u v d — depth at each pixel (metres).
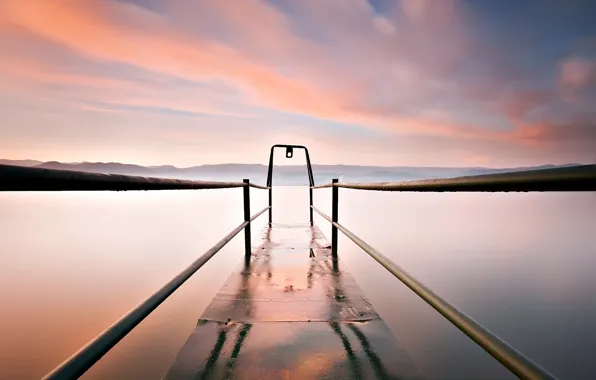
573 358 4.39
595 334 5.09
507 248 13.62
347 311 1.92
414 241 14.71
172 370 1.37
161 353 3.79
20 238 20.70
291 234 4.62
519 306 6.33
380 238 15.40
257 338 1.62
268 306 1.99
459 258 11.17
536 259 11.65
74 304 6.64
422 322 4.68
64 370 0.65
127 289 7.80
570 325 5.41
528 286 7.79
